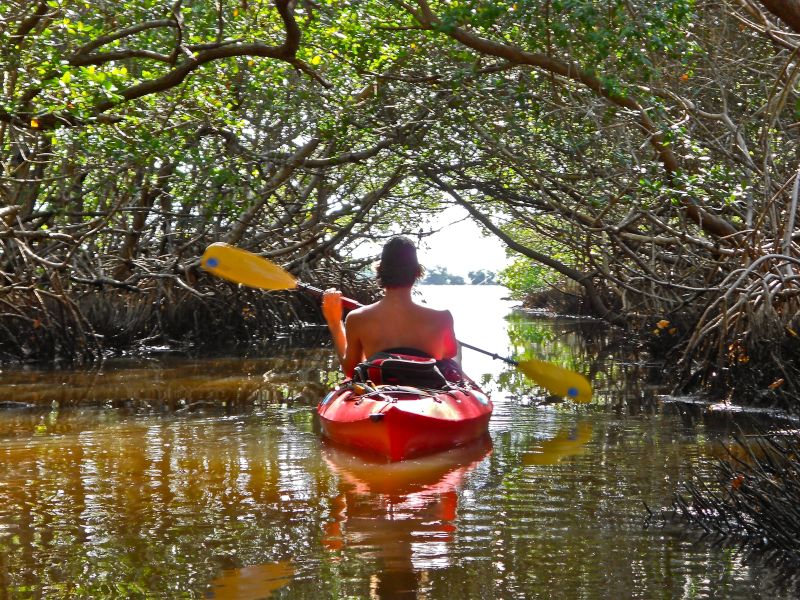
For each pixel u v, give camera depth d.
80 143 10.69
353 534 4.18
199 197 13.62
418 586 3.49
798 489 4.19
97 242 15.52
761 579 3.56
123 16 11.12
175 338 15.28
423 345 6.56
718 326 8.61
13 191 12.51
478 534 4.16
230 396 9.01
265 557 3.86
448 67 12.62
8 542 4.12
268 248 17.67
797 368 8.10
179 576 3.63
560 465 5.62
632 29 8.93
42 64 9.99
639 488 5.01
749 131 11.91
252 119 14.95
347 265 20.09
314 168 15.46
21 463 5.81
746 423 7.18
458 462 5.74
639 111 10.45
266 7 11.60
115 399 8.80
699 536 4.12
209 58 10.37
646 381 10.01
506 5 9.63
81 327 12.67
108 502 4.80
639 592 3.42
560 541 4.05
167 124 11.66
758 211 10.60
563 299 25.14
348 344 6.70
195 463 5.77
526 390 9.38
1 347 12.55
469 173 15.28
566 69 10.49
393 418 5.77
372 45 11.77
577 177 12.59
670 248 13.19
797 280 8.25
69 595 3.44
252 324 16.56
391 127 13.64
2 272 11.84
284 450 6.17
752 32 11.46
